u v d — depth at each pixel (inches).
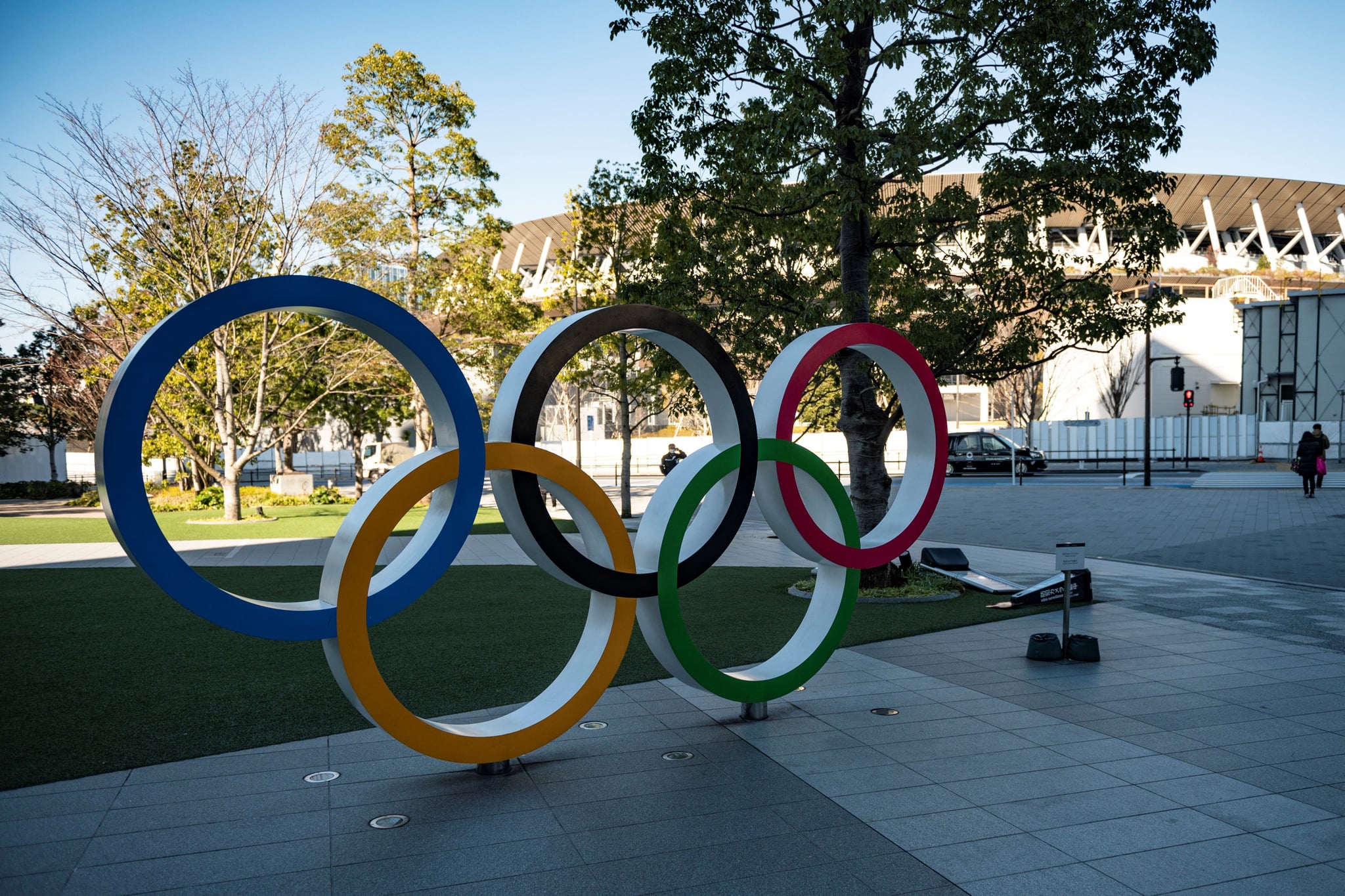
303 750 227.3
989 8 385.7
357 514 193.3
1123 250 434.0
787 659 262.5
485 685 289.0
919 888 153.9
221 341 868.0
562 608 421.4
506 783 205.5
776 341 474.0
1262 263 2484.0
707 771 211.8
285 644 345.7
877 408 459.8
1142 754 220.2
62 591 468.4
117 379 163.3
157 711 258.8
